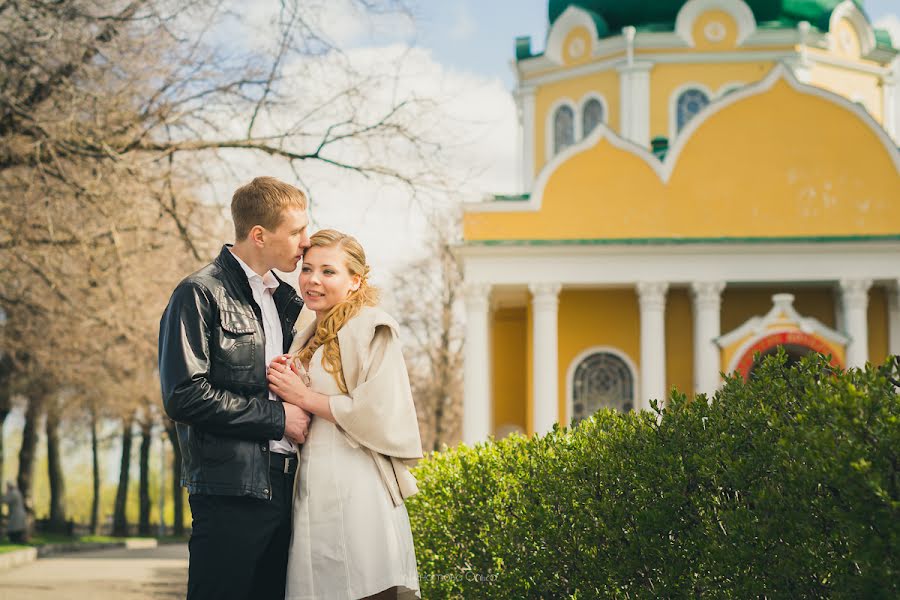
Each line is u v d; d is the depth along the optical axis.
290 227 4.84
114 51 14.71
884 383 4.21
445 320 39.81
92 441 42.34
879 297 27.84
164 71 15.23
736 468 4.91
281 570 4.73
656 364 26.19
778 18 31.25
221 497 4.55
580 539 6.12
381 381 4.67
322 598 4.53
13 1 13.56
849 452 3.97
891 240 26.09
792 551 4.41
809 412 4.46
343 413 4.62
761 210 26.83
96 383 28.61
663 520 5.32
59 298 20.09
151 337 21.31
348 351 4.77
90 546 29.22
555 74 31.88
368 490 4.62
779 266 26.41
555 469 6.55
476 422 25.98
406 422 4.71
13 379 28.31
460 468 8.09
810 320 25.16
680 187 26.94
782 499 4.50
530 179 32.06
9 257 16.73
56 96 14.48
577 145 27.14
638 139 30.19
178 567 19.39
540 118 32.19
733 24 30.56
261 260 4.88
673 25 30.91
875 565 3.86
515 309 30.61
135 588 14.80
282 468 4.68
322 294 4.88
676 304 27.97
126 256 17.81
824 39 31.03
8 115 14.38
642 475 5.63
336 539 4.55
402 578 4.59
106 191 15.26
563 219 26.98
